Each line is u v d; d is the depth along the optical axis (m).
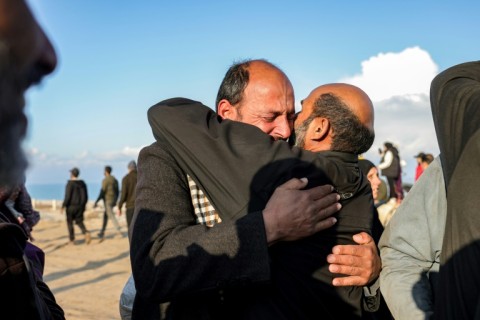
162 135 1.85
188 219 1.77
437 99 1.63
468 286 1.34
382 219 6.07
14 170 0.87
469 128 1.42
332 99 1.94
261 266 1.64
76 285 8.85
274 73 1.93
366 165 4.53
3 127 0.85
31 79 0.92
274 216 1.67
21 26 0.87
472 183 1.38
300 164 1.78
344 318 1.80
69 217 14.12
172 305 1.78
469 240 1.36
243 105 1.92
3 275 1.18
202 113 1.88
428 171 1.86
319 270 1.77
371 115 1.98
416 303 1.73
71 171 14.27
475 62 1.74
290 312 1.70
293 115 1.99
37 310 1.25
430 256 1.81
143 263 1.68
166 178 1.79
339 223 1.82
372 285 1.92
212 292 1.68
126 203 12.48
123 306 2.51
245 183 1.74
